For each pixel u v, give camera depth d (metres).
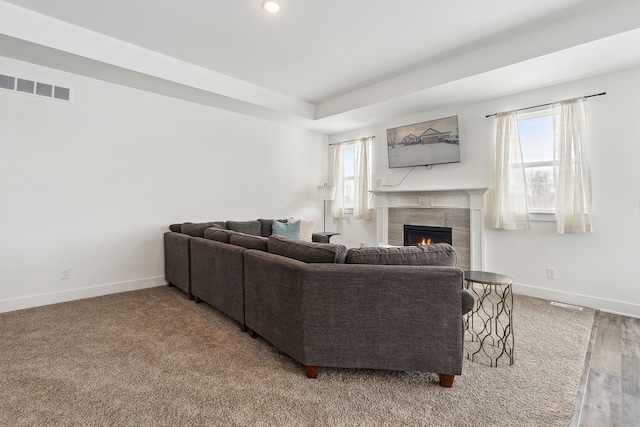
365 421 1.42
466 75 3.18
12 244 2.81
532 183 3.57
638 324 2.64
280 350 2.12
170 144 3.84
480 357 2.04
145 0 2.36
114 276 3.43
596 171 3.08
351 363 1.74
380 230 5.00
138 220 3.59
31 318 2.63
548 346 2.20
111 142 3.37
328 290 1.73
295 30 2.79
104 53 2.86
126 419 1.41
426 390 1.67
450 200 4.16
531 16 2.56
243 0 2.37
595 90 3.09
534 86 3.40
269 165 4.99
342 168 5.69
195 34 2.86
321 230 5.85
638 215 2.86
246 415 1.45
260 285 2.16
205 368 1.87
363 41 2.98
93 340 2.23
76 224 3.16
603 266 3.05
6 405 1.49
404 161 4.68
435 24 2.69
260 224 4.59
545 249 3.41
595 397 1.61
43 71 2.95
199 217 4.14
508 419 1.44
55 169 3.02
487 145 3.87
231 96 3.83
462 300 1.66
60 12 2.51
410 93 3.66
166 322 2.59
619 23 2.33
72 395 1.58
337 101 4.52
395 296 1.69
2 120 2.74
